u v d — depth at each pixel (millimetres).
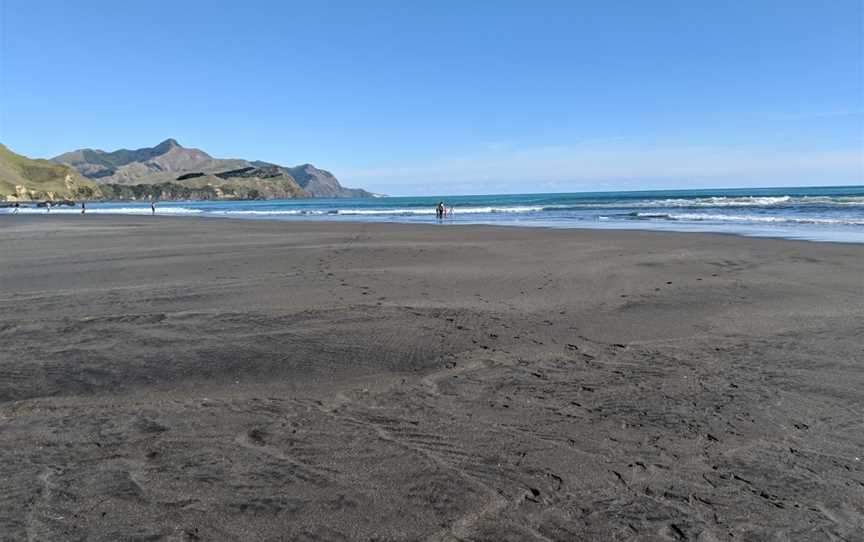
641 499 3375
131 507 3219
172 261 15305
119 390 5246
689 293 10070
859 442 4164
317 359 6207
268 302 9273
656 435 4285
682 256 15414
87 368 5875
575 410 4777
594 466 3789
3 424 4434
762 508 3293
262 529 3035
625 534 3025
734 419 4590
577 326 7707
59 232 29922
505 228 28500
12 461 3785
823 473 3705
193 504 3262
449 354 6398
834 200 51531
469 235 24109
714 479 3631
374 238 23188
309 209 77875
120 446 4035
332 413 4688
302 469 3703
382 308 8797
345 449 4004
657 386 5367
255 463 3777
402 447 4047
